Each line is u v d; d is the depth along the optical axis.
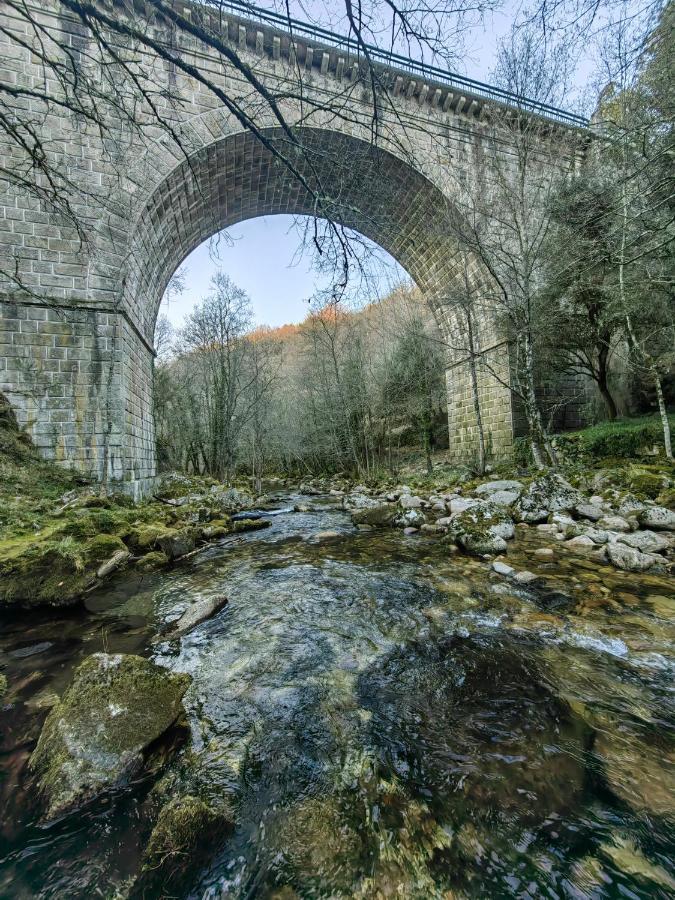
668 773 2.13
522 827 1.86
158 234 14.40
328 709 2.79
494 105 13.42
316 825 1.90
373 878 1.66
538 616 4.07
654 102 7.45
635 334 12.31
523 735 2.46
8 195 10.91
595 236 10.97
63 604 4.79
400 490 15.86
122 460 11.60
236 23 12.48
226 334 23.67
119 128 12.08
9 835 1.86
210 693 3.00
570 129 11.88
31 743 2.50
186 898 1.59
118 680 2.56
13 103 11.04
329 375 25.39
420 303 25.98
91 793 2.03
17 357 10.91
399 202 16.80
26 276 11.04
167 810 1.86
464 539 6.79
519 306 12.83
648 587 4.71
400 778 2.17
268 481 29.66
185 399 29.55
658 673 3.04
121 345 11.68
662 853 1.71
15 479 9.72
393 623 4.18
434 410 25.66
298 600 4.97
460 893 1.59
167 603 4.96
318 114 13.95
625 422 14.53
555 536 7.26
